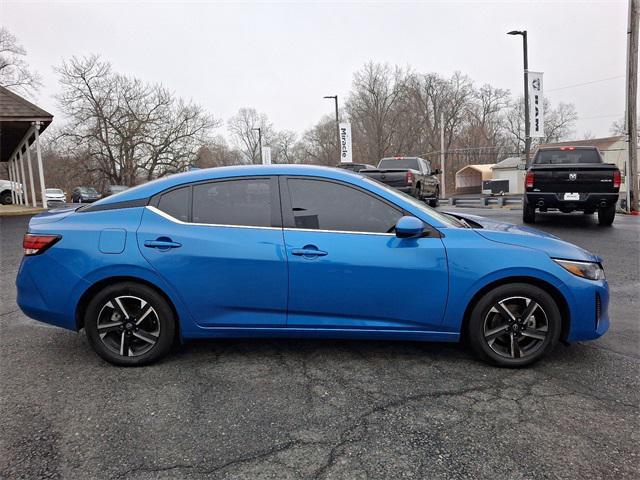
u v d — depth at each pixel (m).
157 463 2.28
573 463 2.26
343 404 2.84
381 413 2.73
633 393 2.95
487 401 2.86
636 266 6.35
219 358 3.54
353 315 3.29
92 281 3.29
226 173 3.46
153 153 43.72
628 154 13.67
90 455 2.34
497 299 3.26
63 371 3.33
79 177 43.62
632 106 13.48
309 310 3.29
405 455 2.33
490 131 66.06
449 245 3.25
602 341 3.83
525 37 20.31
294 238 3.27
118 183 43.59
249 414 2.73
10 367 3.40
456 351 3.64
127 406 2.82
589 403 2.83
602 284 3.32
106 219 3.39
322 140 67.56
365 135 59.50
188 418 2.68
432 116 59.03
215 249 3.26
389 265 3.22
